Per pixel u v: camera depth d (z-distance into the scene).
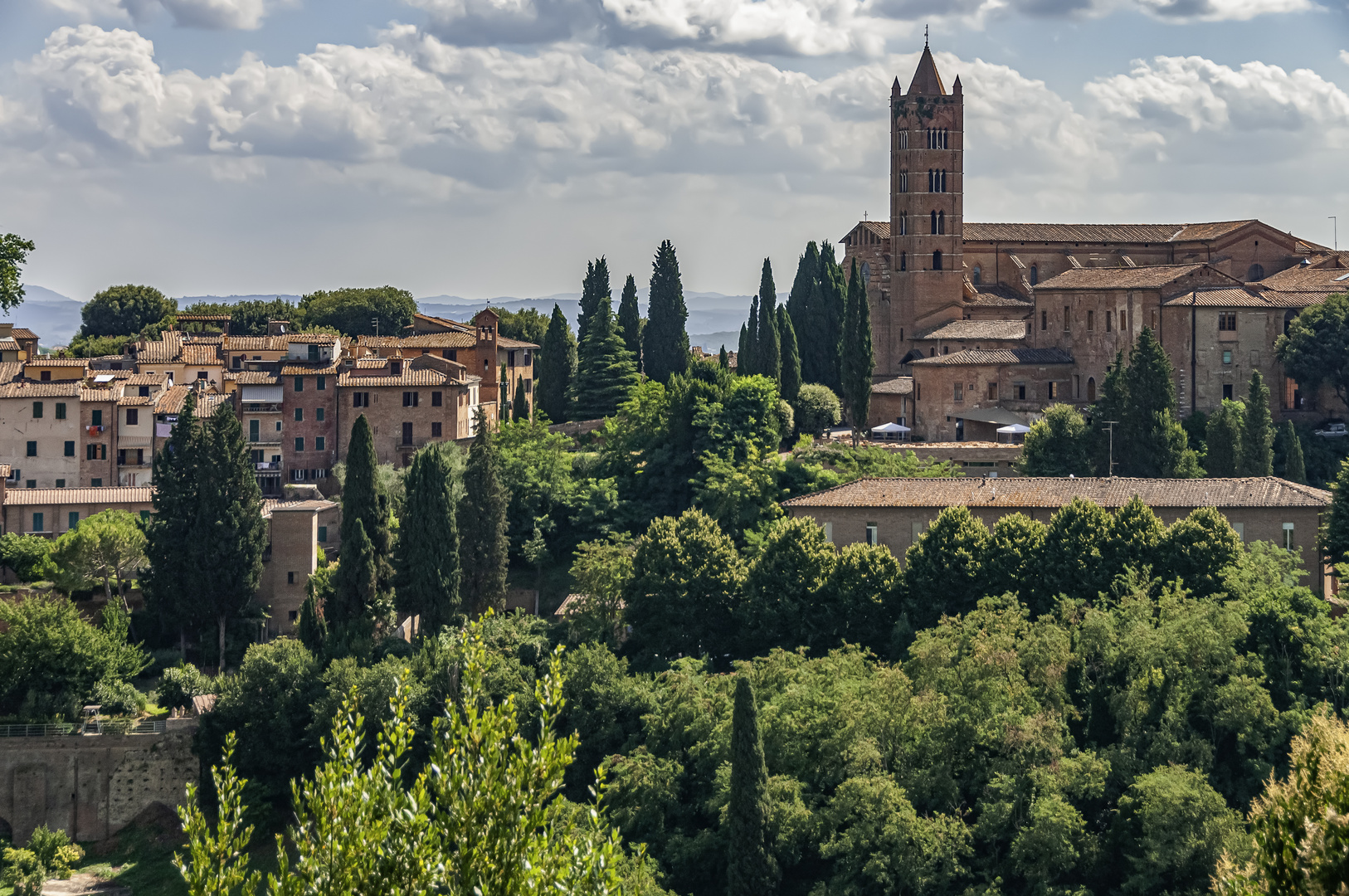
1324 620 147.25
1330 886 50.25
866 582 161.88
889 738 136.38
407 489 188.25
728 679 150.12
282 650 167.12
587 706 153.88
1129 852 125.19
